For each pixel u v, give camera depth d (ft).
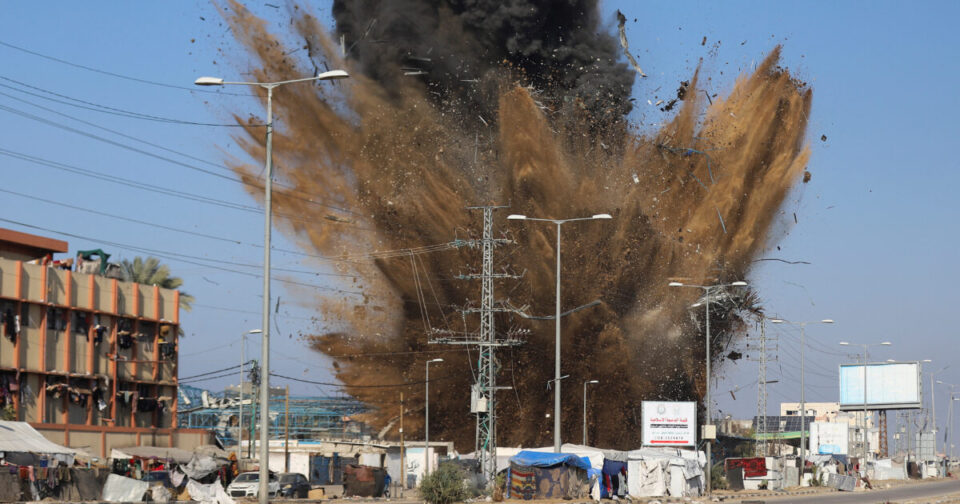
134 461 195.11
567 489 189.37
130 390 213.66
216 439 238.89
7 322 183.01
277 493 194.80
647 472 214.90
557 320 168.86
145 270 302.66
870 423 565.12
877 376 388.37
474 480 205.16
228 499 163.63
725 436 418.51
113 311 209.46
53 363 194.08
